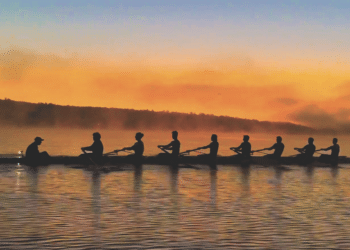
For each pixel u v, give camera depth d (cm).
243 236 1030
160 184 1852
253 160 2852
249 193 1659
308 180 2097
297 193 1680
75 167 2400
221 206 1386
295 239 1010
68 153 3938
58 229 1057
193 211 1301
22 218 1159
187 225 1127
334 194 1669
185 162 2789
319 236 1038
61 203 1375
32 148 2484
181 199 1500
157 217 1212
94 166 2466
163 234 1034
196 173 2295
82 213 1239
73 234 1016
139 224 1127
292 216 1252
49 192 1573
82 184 1794
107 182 1870
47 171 2200
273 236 1034
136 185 1805
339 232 1075
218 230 1081
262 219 1209
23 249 895
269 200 1512
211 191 1692
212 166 2688
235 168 2598
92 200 1441
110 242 959
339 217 1245
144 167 2519
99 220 1159
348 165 2927
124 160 2662
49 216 1190
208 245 953
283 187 1839
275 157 2878
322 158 3011
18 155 2747
